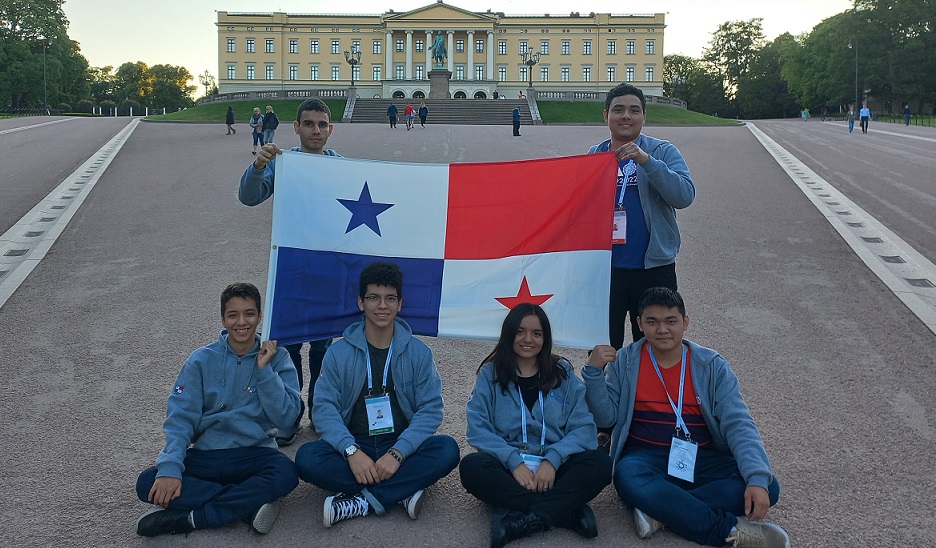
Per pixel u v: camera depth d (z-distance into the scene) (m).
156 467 3.88
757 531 3.59
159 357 6.36
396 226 4.78
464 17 91.38
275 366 4.29
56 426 5.04
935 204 13.58
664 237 4.74
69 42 84.75
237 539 3.77
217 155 22.59
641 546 3.71
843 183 16.34
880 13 73.06
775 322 7.22
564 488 3.82
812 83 81.25
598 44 95.81
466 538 3.79
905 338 6.69
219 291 8.38
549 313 4.68
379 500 3.94
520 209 4.73
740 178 17.17
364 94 95.50
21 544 3.70
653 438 4.18
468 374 6.05
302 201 4.70
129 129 35.53
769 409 5.25
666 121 52.81
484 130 36.44
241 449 4.11
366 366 4.26
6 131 33.78
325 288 4.71
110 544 3.72
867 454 4.58
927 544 3.67
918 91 72.88
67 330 7.05
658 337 4.08
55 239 10.88
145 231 11.46
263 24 94.88
